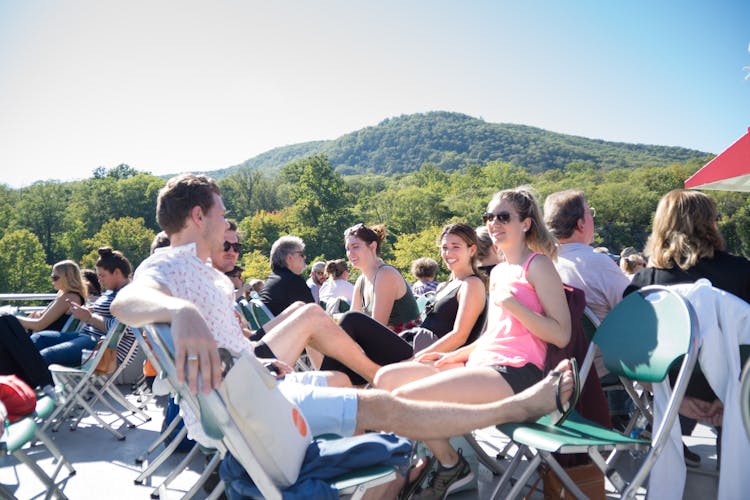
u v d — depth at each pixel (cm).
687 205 299
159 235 428
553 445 203
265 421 170
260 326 432
